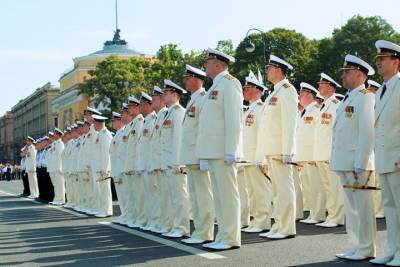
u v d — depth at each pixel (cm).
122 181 1346
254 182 1146
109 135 1518
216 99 938
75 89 7650
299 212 1299
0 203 2147
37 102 11150
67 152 1875
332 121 1217
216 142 930
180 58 5081
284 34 4334
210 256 858
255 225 1140
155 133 1166
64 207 1875
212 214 1003
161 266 797
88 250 960
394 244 777
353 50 4066
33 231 1234
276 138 1036
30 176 2531
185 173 1087
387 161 762
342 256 816
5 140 14788
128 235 1130
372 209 812
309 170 1241
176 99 1126
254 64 4122
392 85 767
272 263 792
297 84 4284
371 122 810
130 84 5006
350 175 830
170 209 1144
